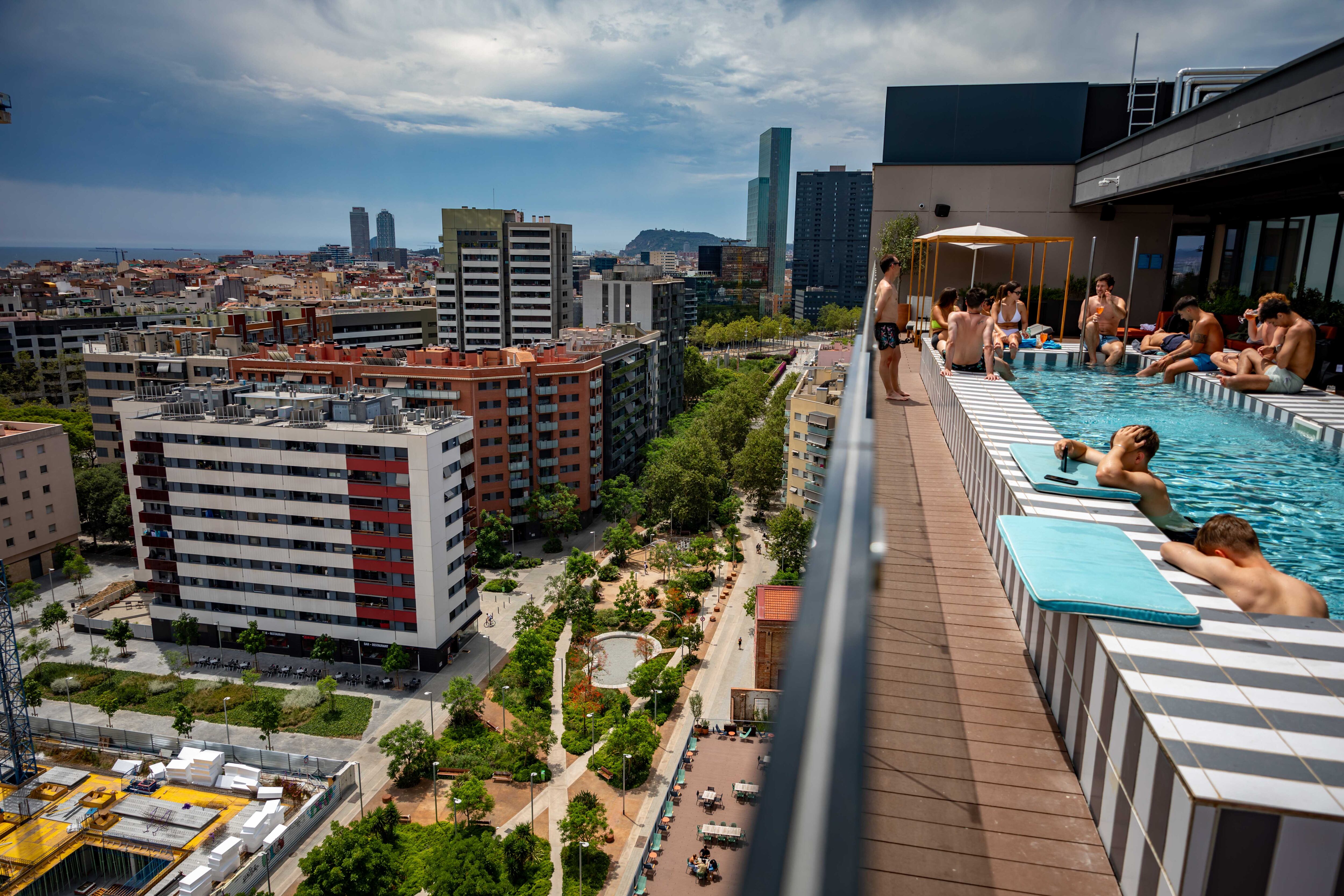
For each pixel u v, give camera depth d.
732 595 86.31
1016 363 31.02
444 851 46.53
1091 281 40.97
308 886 44.12
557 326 170.50
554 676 69.44
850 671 1.66
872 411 5.09
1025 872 6.45
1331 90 18.86
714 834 48.25
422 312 185.62
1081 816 7.06
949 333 22.20
